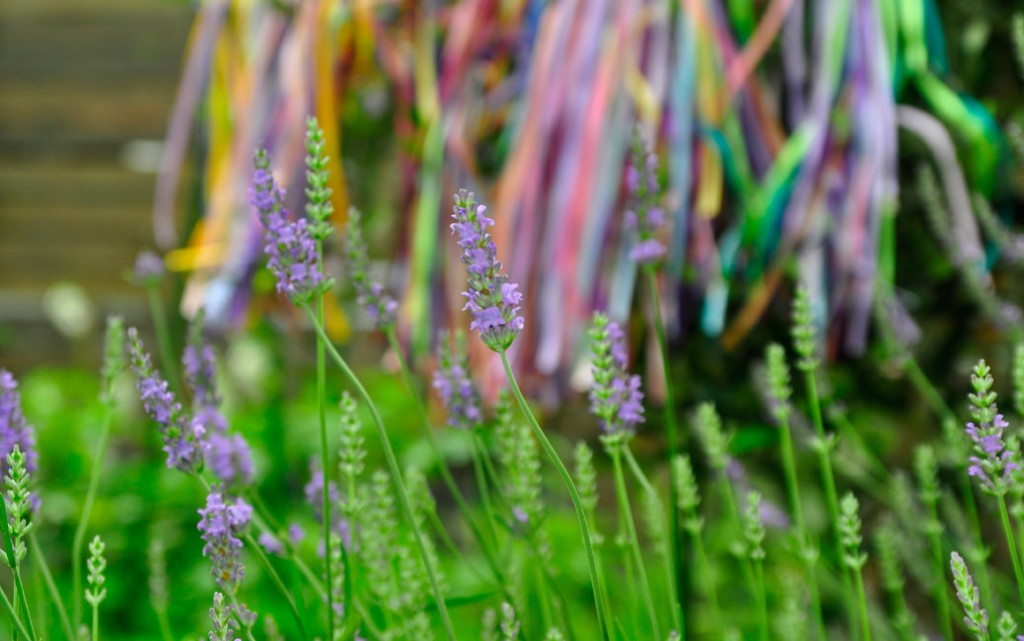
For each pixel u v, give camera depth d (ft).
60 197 12.98
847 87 3.98
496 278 2.48
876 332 4.27
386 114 4.66
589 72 3.97
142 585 5.27
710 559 4.16
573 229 3.88
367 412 6.64
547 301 3.88
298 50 4.35
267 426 5.97
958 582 2.55
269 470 5.72
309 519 5.43
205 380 3.09
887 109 3.92
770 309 4.25
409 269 4.28
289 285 2.70
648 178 3.12
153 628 5.11
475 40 4.25
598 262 3.85
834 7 4.00
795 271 4.09
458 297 4.15
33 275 13.00
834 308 3.93
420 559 3.13
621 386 2.80
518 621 2.87
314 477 3.04
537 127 3.98
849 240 3.88
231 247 4.30
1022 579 2.56
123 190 12.90
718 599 4.22
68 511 5.56
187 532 5.50
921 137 4.12
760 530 3.05
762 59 4.13
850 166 3.93
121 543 5.40
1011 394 4.31
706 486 4.31
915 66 3.96
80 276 12.94
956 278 4.29
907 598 4.21
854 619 3.09
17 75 13.12
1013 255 3.86
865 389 4.40
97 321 12.10
